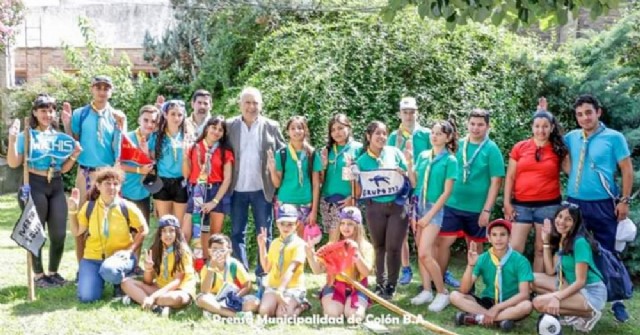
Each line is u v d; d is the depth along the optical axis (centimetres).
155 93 1277
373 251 630
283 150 680
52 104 664
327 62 892
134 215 648
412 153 665
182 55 1334
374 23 925
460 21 493
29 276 629
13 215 1157
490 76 898
